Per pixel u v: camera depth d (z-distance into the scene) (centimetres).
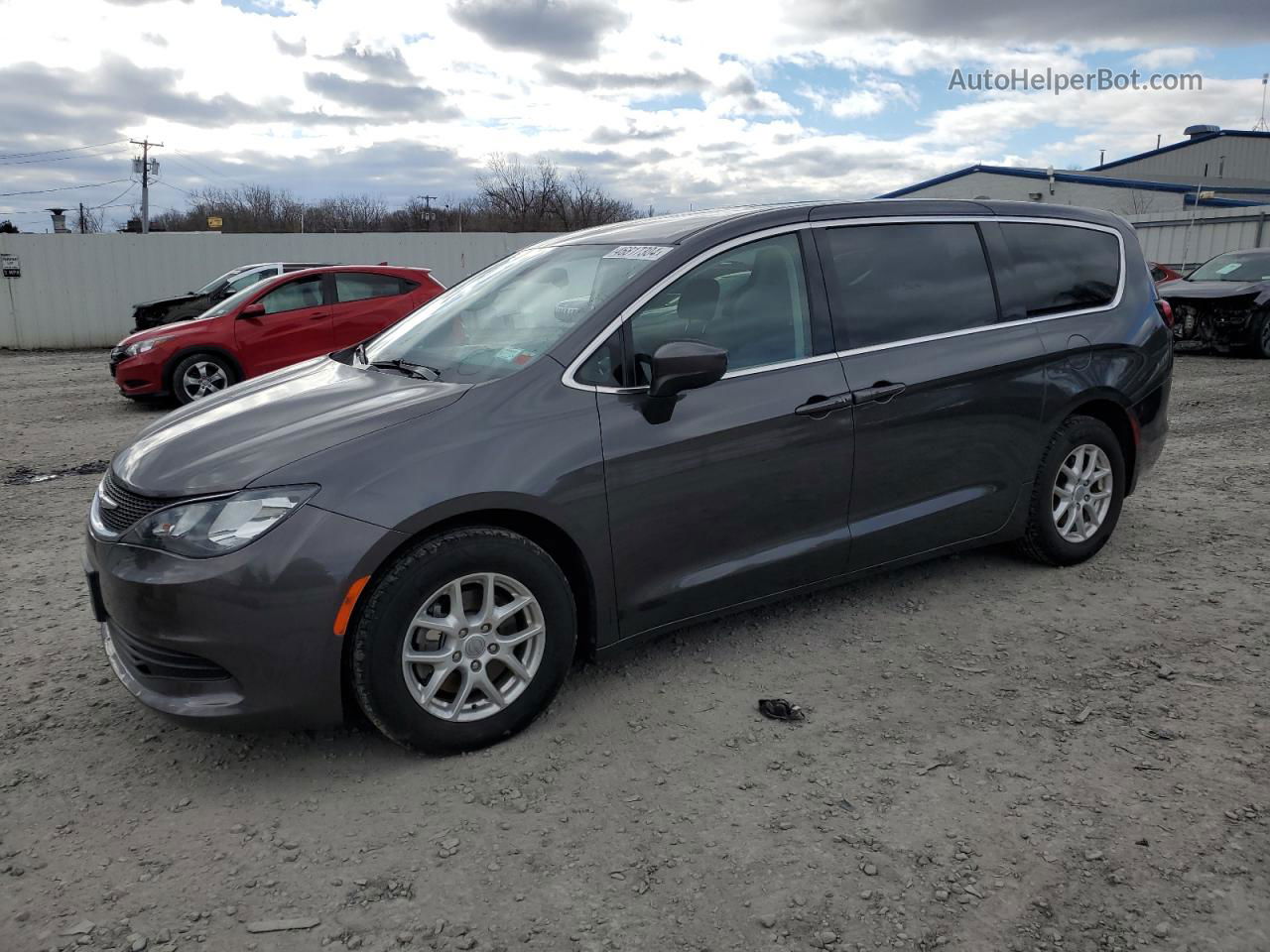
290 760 320
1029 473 448
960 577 471
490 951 232
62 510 643
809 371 376
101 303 2150
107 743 333
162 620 287
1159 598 441
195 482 297
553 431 323
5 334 2094
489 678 321
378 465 299
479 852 270
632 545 341
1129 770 302
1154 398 488
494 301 402
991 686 360
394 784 304
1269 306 1315
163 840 278
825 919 240
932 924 237
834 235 399
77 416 1071
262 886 257
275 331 1116
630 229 410
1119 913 240
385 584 296
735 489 359
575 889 254
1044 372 442
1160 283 1501
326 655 292
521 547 316
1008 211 455
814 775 304
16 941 237
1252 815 277
